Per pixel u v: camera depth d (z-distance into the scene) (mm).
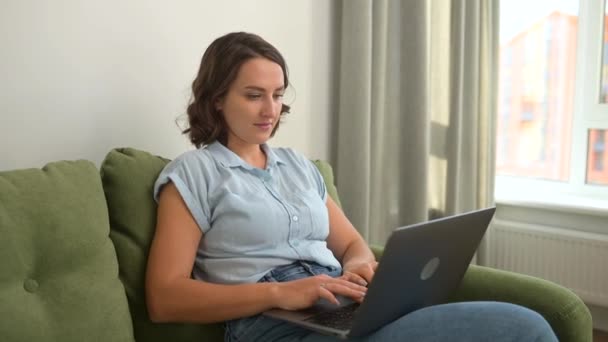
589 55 3070
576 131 3127
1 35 1547
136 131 1825
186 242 1452
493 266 3115
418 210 2566
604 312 2889
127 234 1475
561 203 2938
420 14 2477
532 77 3248
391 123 2582
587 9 3059
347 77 2328
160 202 1493
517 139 3320
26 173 1304
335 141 2455
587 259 2828
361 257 1694
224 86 1594
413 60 2502
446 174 2783
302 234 1597
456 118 2725
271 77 1604
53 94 1646
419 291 1349
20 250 1224
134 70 1803
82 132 1710
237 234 1500
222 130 1657
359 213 2359
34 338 1188
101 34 1722
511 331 1185
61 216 1300
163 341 1458
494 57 2914
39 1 1601
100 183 1447
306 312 1370
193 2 1931
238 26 2068
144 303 1455
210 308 1378
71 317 1263
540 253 2959
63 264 1291
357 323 1222
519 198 3074
